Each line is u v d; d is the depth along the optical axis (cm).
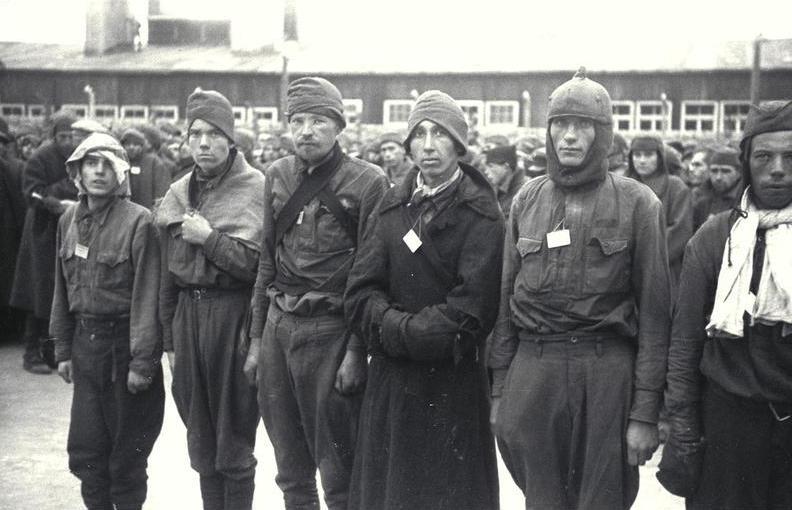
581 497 336
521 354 349
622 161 727
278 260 411
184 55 4128
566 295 337
